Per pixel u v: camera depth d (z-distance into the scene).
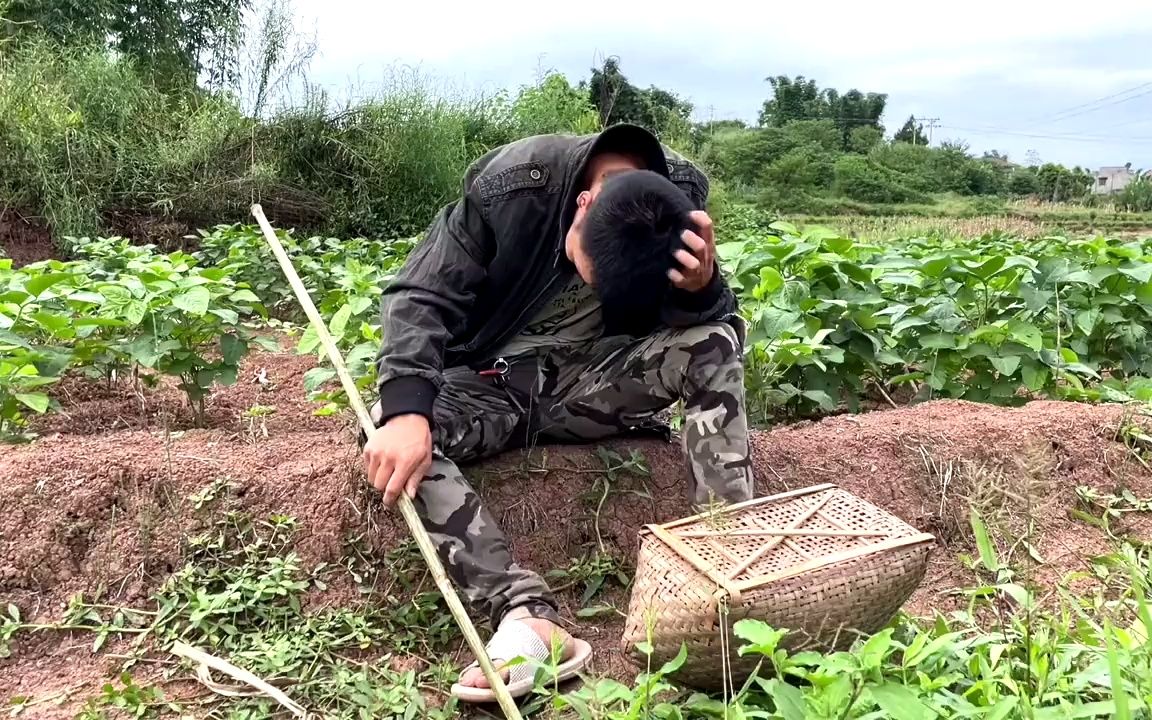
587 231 2.22
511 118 12.95
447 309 2.42
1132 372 4.74
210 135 10.07
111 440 3.18
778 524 2.02
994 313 4.30
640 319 2.29
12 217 8.85
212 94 11.45
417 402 2.22
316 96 10.61
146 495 2.66
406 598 2.53
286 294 6.55
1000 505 3.06
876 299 3.97
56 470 2.68
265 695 2.17
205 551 2.60
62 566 2.55
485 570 2.22
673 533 1.99
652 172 2.29
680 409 3.36
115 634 2.42
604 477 2.87
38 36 10.91
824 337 3.78
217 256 7.23
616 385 2.61
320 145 10.55
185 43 14.58
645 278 2.18
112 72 10.17
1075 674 1.72
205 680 2.21
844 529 1.99
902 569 1.89
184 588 2.49
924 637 1.67
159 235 9.39
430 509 2.25
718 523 2.00
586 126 14.16
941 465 3.16
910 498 3.09
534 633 2.09
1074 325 4.55
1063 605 2.10
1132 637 1.86
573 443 2.93
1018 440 3.27
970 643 1.86
